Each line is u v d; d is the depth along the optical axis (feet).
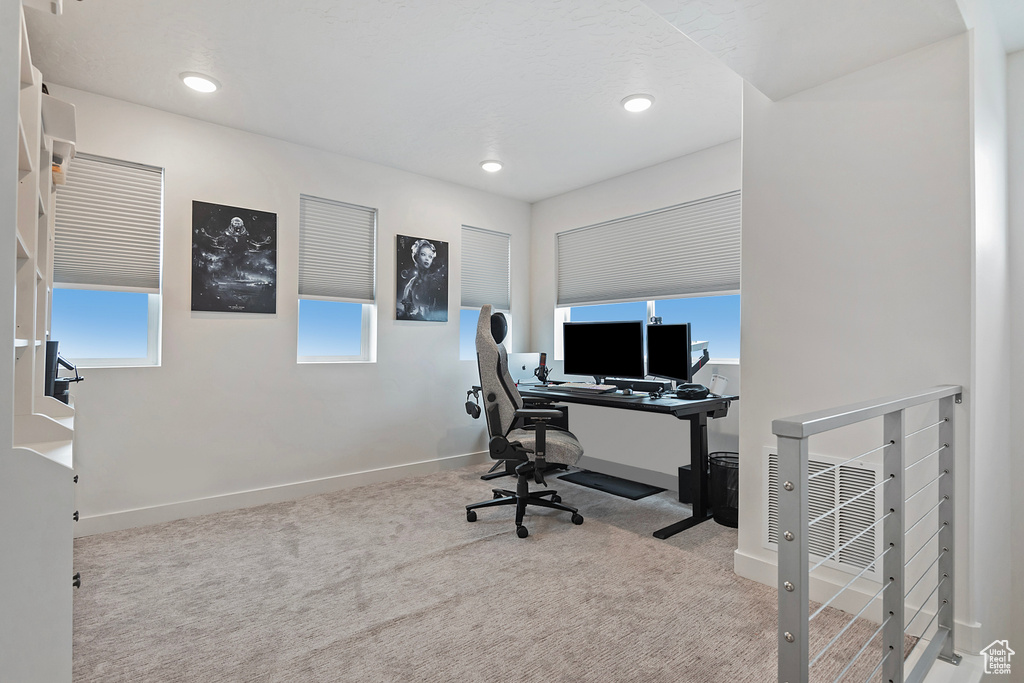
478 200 14.62
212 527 9.46
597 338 12.12
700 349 11.45
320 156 11.73
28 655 3.22
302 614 6.48
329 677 5.27
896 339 6.25
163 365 9.75
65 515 3.32
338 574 7.59
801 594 3.08
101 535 9.03
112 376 9.27
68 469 3.33
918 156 6.10
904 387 6.18
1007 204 7.30
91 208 9.20
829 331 6.81
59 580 3.30
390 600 6.84
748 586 7.26
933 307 5.98
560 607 6.66
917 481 6.12
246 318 10.72
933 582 5.99
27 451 3.22
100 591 7.06
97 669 5.37
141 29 7.29
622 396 10.65
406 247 13.05
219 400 10.37
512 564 7.95
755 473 7.50
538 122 10.34
